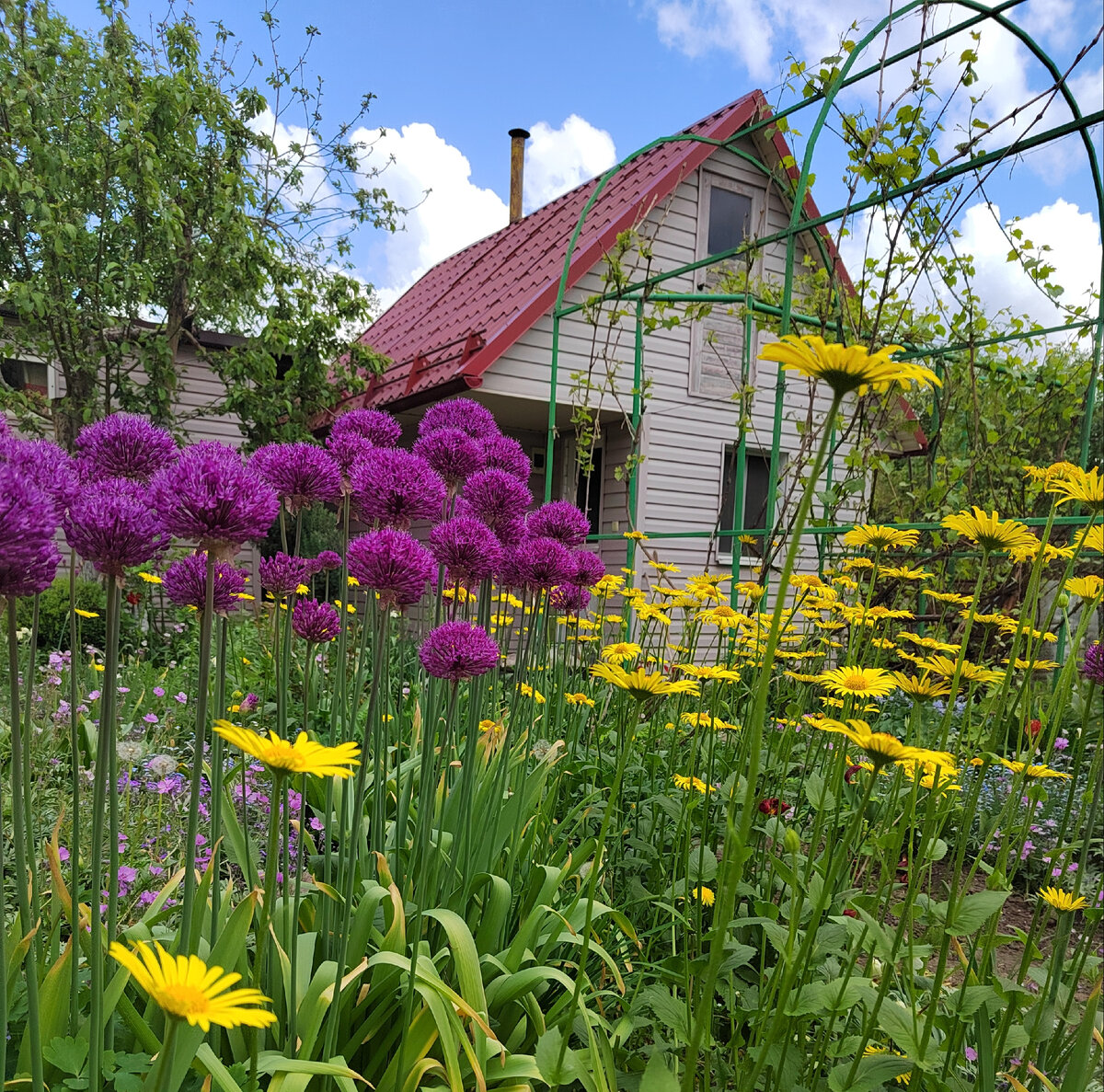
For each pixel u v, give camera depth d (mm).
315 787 2436
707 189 9430
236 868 2311
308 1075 1178
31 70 7199
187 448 1172
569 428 10055
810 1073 1533
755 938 2023
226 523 1060
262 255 8094
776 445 4176
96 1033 1044
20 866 1135
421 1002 1447
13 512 846
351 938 1532
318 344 8617
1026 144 3586
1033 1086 1455
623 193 9500
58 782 2887
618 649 2068
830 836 1487
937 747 1534
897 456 6441
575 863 2010
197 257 7809
